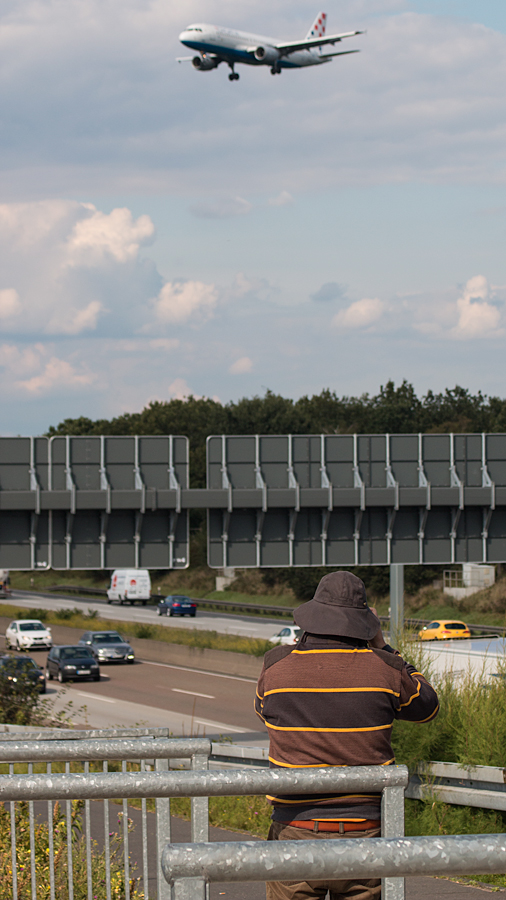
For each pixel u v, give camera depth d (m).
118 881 4.95
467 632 41.25
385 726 3.03
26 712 19.22
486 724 8.57
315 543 20.55
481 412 101.00
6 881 4.88
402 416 95.94
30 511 19.47
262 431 93.81
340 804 2.88
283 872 1.70
